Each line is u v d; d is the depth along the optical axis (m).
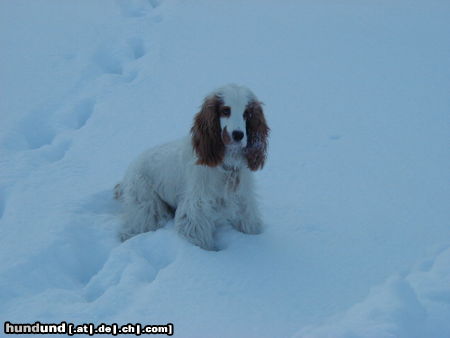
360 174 2.88
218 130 2.44
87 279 2.48
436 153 2.98
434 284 2.22
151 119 3.35
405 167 2.90
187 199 2.54
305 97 3.47
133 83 3.65
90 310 2.21
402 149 3.02
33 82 3.71
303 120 3.28
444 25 4.23
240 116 2.40
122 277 2.34
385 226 2.58
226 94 2.42
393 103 3.38
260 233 2.58
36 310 2.21
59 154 3.18
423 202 2.69
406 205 2.68
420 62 3.74
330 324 2.15
